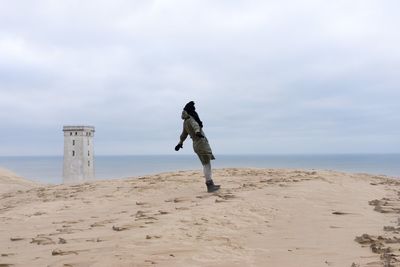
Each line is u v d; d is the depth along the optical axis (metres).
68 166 77.19
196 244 6.41
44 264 5.74
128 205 11.77
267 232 7.66
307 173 17.62
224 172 18.58
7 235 8.57
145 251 5.96
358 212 9.71
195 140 12.66
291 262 5.66
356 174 18.92
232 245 6.52
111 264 5.39
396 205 10.72
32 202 14.23
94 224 8.71
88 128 78.00
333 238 7.18
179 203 11.07
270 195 11.52
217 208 9.48
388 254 5.79
